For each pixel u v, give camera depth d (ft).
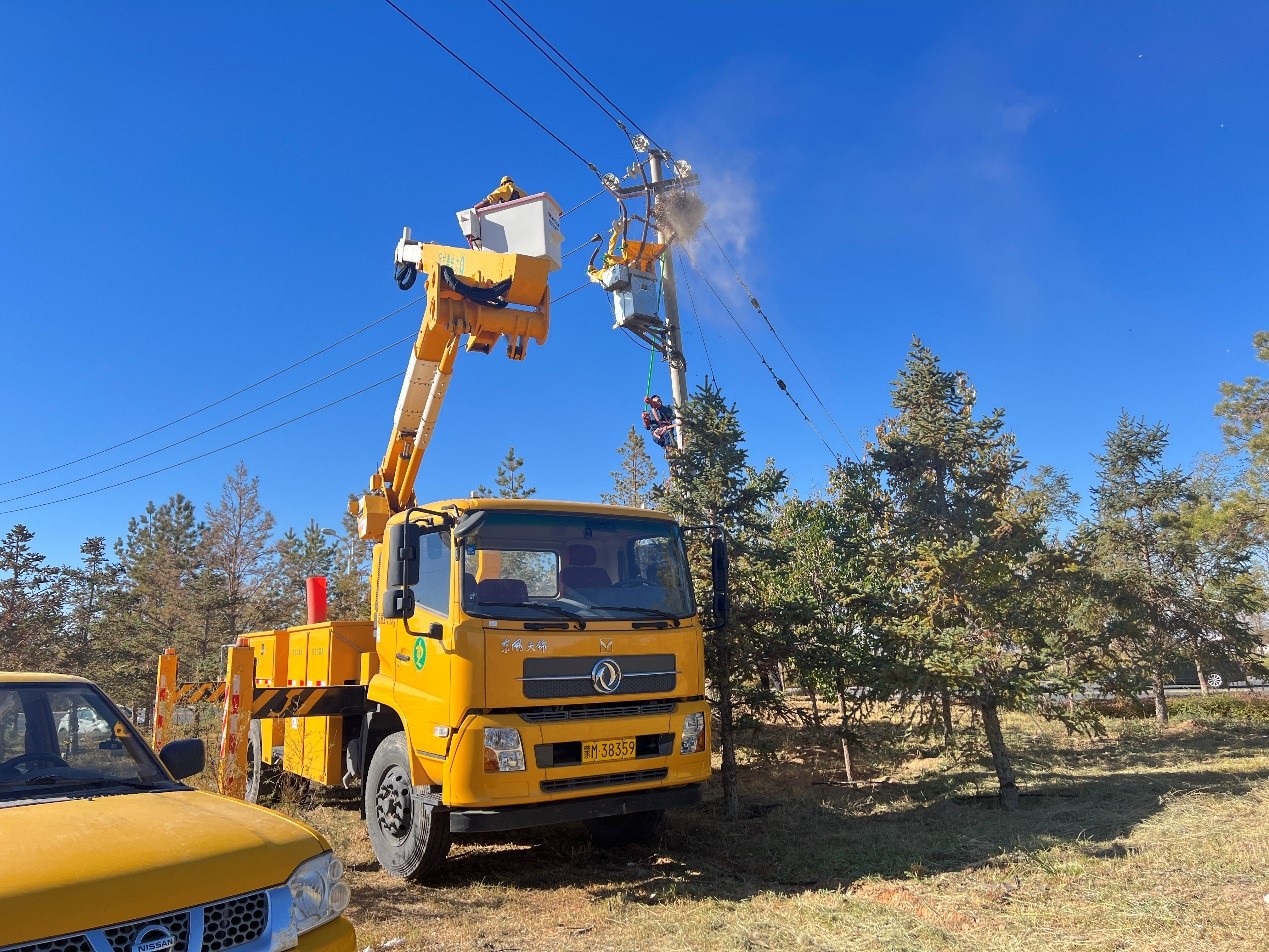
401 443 30.42
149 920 9.22
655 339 49.88
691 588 24.32
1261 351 64.54
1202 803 27.48
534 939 17.62
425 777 21.22
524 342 25.82
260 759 34.01
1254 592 51.03
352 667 27.94
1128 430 57.52
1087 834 24.59
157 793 12.59
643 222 49.98
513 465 97.60
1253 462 61.82
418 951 16.80
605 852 25.45
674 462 32.86
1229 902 17.93
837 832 27.12
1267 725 52.44
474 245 26.30
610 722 21.08
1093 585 43.57
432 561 22.24
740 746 32.76
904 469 34.65
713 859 24.63
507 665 20.13
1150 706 62.23
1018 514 30.07
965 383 35.88
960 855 23.35
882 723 44.42
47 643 87.97
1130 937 16.46
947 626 30.81
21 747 12.85
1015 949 16.22
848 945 16.92
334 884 11.05
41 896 8.76
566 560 22.66
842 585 35.37
